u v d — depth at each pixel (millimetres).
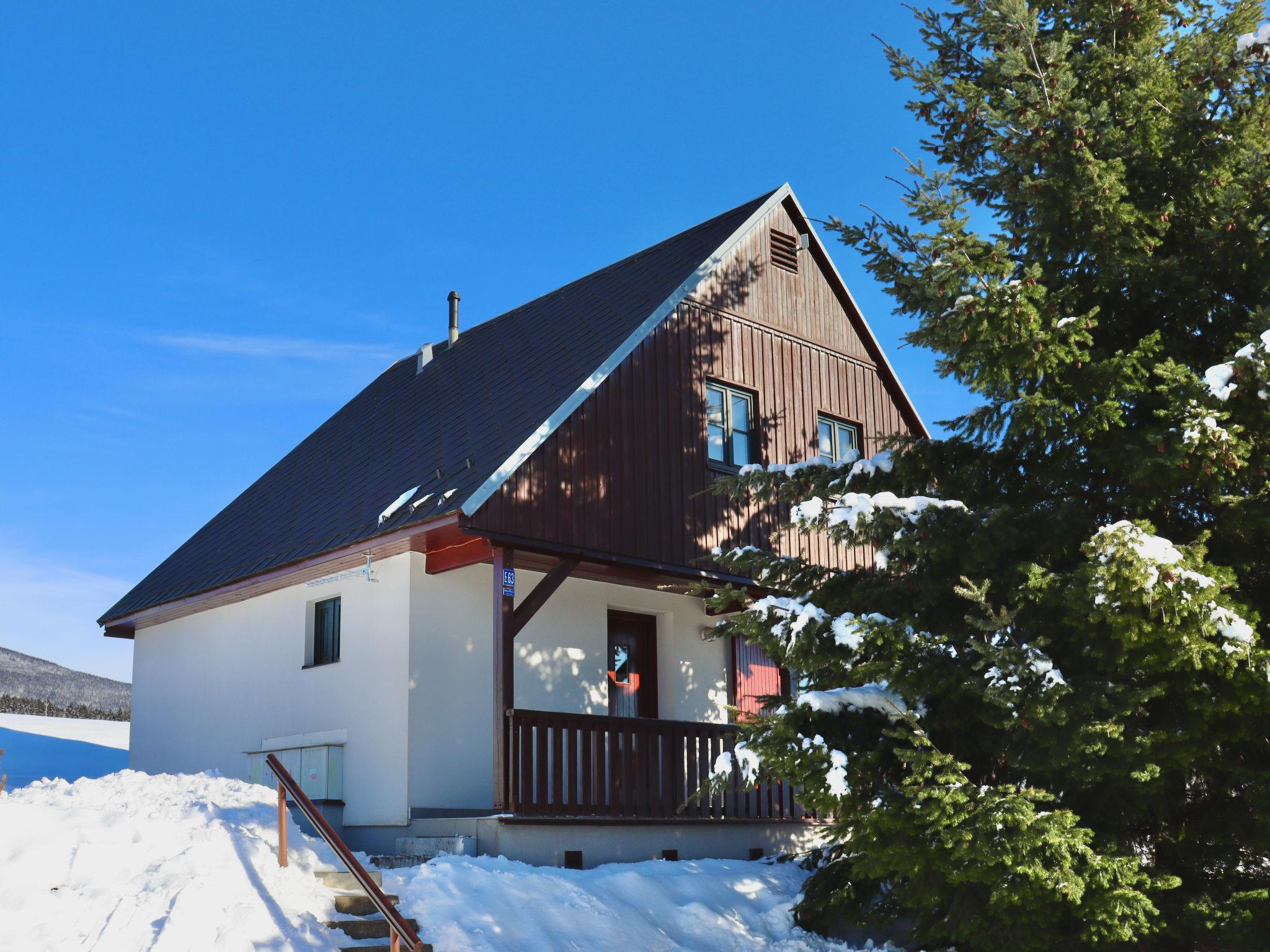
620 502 14492
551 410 14102
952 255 8922
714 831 14672
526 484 13359
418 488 14125
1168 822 9633
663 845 13977
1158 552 8008
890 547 9656
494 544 13031
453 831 12742
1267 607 9242
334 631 15523
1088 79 10008
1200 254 9891
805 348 18234
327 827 9383
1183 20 10359
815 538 17266
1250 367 8570
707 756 14797
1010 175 9969
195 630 17922
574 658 15320
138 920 8508
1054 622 9281
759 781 9664
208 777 12359
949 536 9547
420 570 14172
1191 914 8891
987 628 8656
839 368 18797
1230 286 9945
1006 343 9086
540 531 13375
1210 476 8797
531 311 19281
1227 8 10008
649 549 14719
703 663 16766
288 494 18562
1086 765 8805
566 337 16844
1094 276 10125
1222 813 9469
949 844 8344
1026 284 8906
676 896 11961
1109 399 9398
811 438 17906
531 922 10391
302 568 14875
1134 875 8492
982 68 10734
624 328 15680
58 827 9625
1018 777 9719
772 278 17969
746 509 16297
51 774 20594
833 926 11812
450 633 14297
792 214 18625
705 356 16438
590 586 15695
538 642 14992
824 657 9539
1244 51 9516
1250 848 9414
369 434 18578
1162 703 9008
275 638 16219
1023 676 8602
